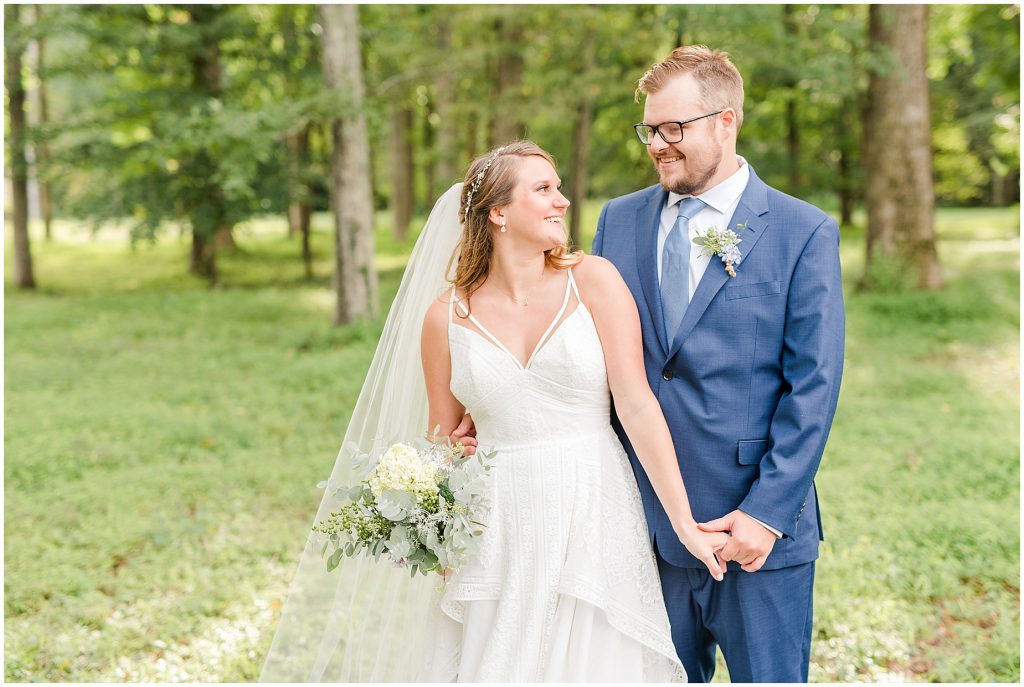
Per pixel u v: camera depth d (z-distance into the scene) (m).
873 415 6.37
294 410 7.16
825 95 10.75
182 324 11.68
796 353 2.30
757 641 2.38
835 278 2.32
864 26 12.35
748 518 2.22
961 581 3.91
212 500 5.16
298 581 2.83
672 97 2.32
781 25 10.17
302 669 2.79
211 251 15.72
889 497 4.79
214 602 3.92
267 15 14.52
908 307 10.20
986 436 5.79
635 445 2.38
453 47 12.67
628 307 2.40
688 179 2.37
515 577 2.36
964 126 19.16
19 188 15.48
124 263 19.20
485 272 2.45
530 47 11.69
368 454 2.50
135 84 15.12
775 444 2.26
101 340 10.57
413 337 2.68
